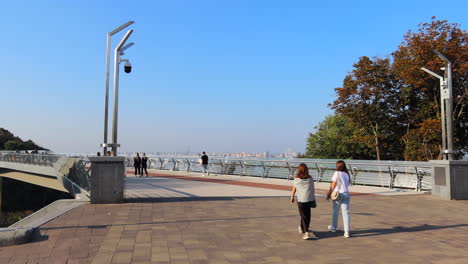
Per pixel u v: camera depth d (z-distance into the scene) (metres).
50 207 11.06
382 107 31.66
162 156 39.44
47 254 5.77
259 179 23.14
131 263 5.35
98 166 11.31
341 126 38.44
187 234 7.25
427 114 29.28
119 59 12.40
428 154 27.62
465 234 7.60
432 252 6.16
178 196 13.44
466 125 28.00
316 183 20.11
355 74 31.05
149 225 8.05
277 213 9.85
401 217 9.62
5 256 5.65
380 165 17.77
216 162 30.62
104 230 7.49
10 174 44.19
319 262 5.54
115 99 12.19
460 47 25.38
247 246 6.42
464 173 13.70
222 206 11.02
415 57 26.50
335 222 7.64
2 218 45.59
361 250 6.26
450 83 14.48
